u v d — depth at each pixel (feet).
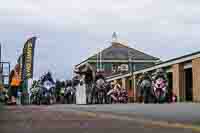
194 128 26.96
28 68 166.61
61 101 161.38
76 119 40.91
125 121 35.99
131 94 193.77
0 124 34.65
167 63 167.53
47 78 148.77
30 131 27.61
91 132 26.30
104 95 132.77
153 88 121.49
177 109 57.41
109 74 304.50
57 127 30.78
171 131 25.43
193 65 146.82
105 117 43.47
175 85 160.86
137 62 313.12
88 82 131.13
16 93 171.01
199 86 142.31
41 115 50.57
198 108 60.18
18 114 53.31
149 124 31.42
